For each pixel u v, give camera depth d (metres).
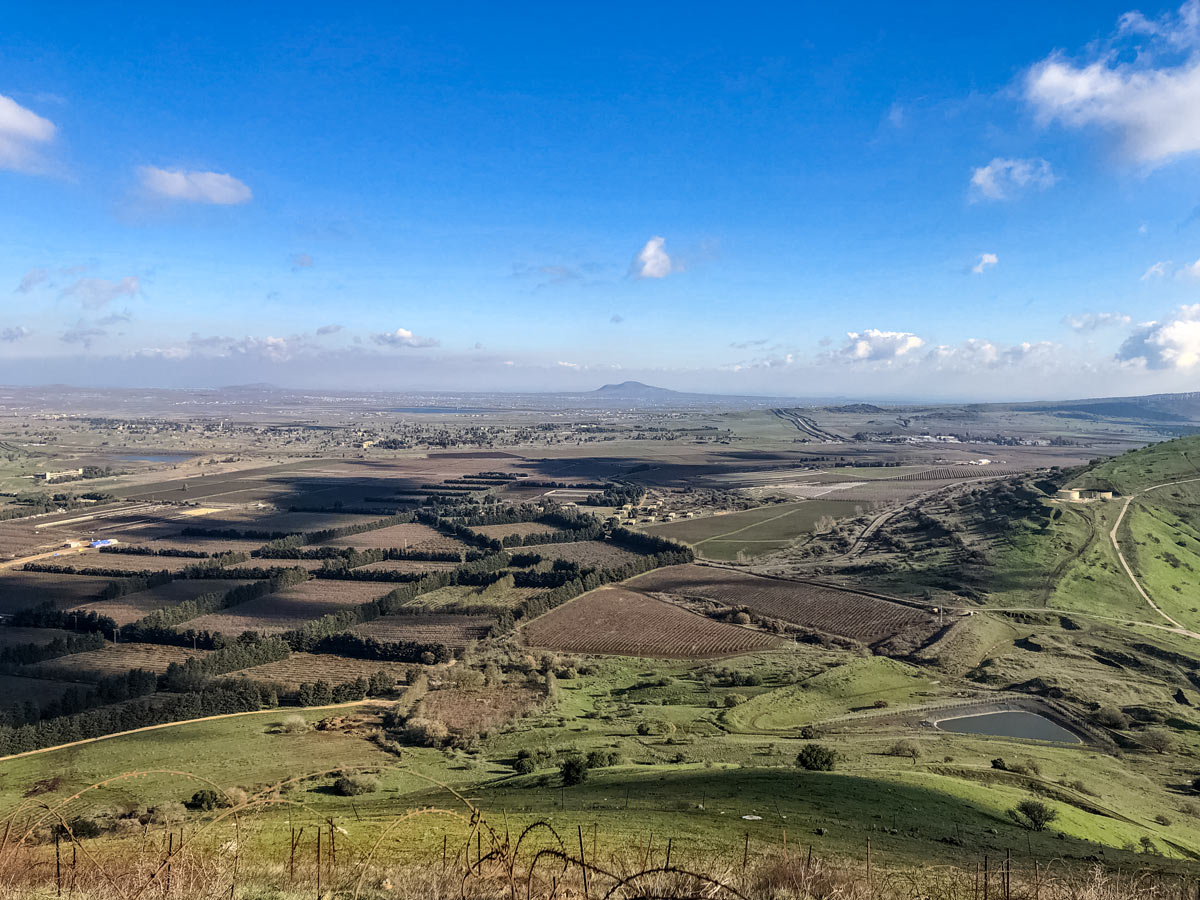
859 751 71.75
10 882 20.73
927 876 26.00
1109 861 36.09
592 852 28.12
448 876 21.36
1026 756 73.38
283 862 25.36
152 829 41.91
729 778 53.62
